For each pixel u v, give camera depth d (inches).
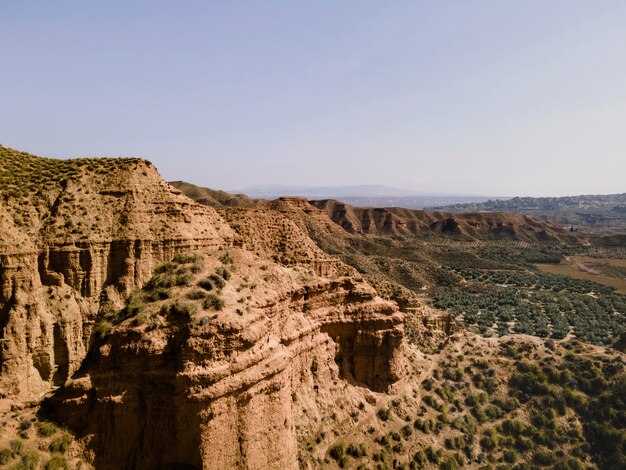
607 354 2541.8
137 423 1203.2
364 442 1784.0
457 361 2506.2
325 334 1908.2
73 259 1515.7
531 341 2687.0
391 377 2062.0
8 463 1091.9
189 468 1159.0
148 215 1785.2
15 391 1272.1
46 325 1379.2
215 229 2144.4
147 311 1318.9
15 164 1763.0
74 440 1178.6
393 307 2080.5
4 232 1370.6
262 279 1681.8
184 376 1155.3
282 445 1310.3
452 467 1866.4
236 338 1234.0
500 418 2213.3
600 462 2038.6
